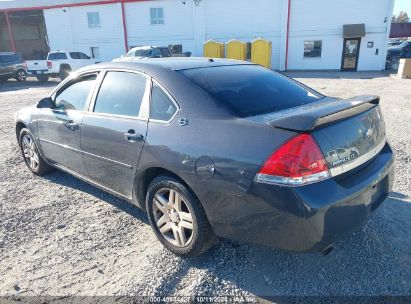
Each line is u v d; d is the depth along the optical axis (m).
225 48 24.59
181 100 2.78
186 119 2.69
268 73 3.50
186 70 3.05
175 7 26.66
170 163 2.68
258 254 2.91
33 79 24.47
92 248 3.08
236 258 2.87
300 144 2.15
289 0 24.41
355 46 24.33
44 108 4.24
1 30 38.19
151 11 27.12
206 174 2.46
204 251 2.81
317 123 2.16
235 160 2.33
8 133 7.54
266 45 23.52
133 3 27.14
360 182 2.43
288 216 2.17
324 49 24.94
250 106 2.71
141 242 3.15
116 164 3.25
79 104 3.71
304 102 3.06
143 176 3.03
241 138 2.36
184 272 2.72
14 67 21.72
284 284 2.56
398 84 15.27
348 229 2.34
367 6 23.39
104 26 28.39
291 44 25.41
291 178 2.15
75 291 2.55
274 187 2.18
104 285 2.60
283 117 2.32
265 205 2.24
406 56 26.89
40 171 4.77
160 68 3.06
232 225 2.45
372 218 3.38
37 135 4.41
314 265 2.76
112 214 3.69
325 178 2.22
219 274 2.68
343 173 2.37
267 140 2.26
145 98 3.03
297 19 24.77
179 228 2.82
